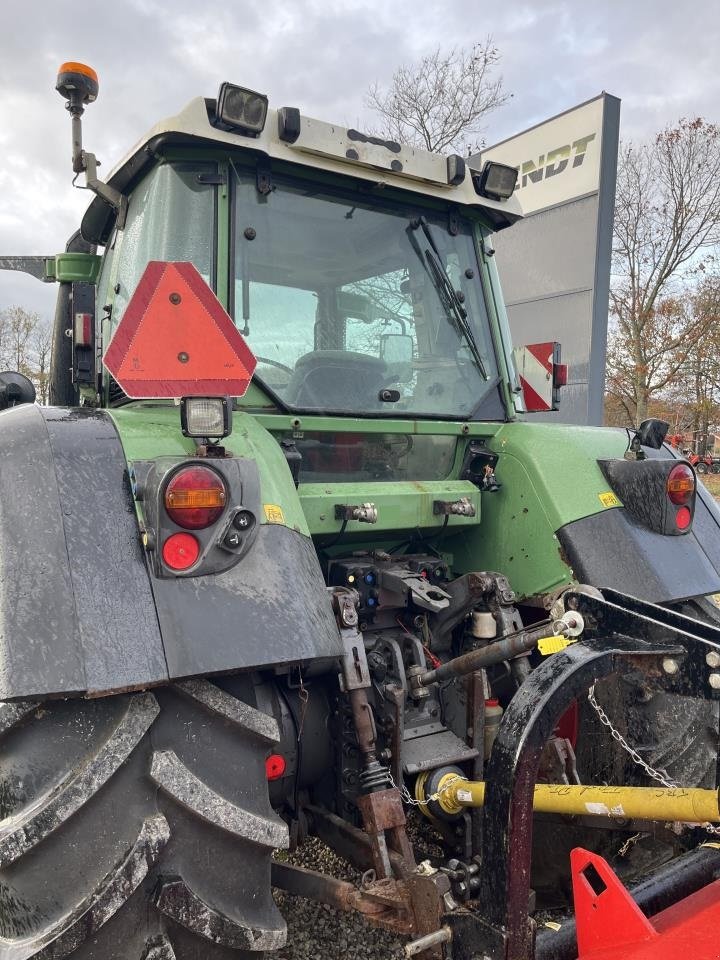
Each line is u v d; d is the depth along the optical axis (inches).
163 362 72.1
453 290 122.0
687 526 107.9
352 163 107.5
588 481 110.0
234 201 102.0
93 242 149.0
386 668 93.4
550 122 333.1
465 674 89.4
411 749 92.2
